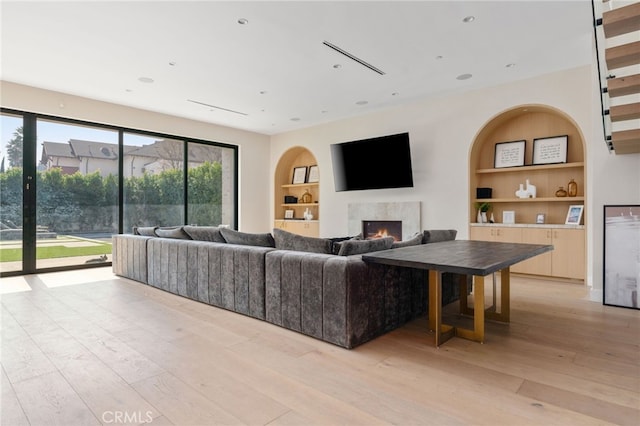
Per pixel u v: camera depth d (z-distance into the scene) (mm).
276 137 8141
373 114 6367
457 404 1706
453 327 2631
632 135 2906
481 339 2500
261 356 2268
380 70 4453
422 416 1607
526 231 4848
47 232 5301
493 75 4664
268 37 3584
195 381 1932
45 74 4555
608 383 1919
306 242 2902
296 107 6035
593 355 2289
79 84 4918
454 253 2646
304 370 2070
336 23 3326
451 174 5465
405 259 2326
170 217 6695
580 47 3871
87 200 5688
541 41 3717
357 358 2242
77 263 5574
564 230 4555
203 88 5078
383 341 2547
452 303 3648
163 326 2846
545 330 2762
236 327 2826
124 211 6086
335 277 2439
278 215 8219
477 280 2510
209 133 7102
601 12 2707
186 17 3203
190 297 3729
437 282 2434
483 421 1567
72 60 4113
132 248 4668
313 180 7875
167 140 6648
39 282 4578
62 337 2592
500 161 5375
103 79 4727
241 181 7684
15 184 5035
